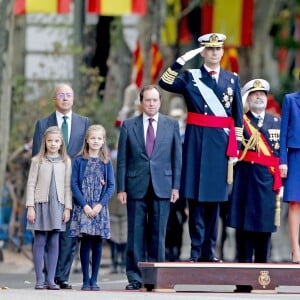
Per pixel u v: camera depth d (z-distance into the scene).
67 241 45.28
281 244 60.84
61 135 44.41
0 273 56.38
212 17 76.38
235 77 44.72
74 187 44.41
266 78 80.56
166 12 79.56
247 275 42.22
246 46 77.69
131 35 85.81
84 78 76.50
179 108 73.62
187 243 62.03
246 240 46.94
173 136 44.69
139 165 44.50
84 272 44.69
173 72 44.53
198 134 44.53
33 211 44.19
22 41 84.69
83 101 74.88
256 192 46.44
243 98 46.91
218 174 44.50
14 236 64.62
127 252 44.69
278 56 88.81
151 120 44.69
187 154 44.66
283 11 84.75
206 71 44.66
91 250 46.28
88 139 44.53
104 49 82.38
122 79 81.88
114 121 73.44
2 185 61.28
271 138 46.66
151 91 44.59
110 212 57.47
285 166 44.72
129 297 40.19
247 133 46.66
